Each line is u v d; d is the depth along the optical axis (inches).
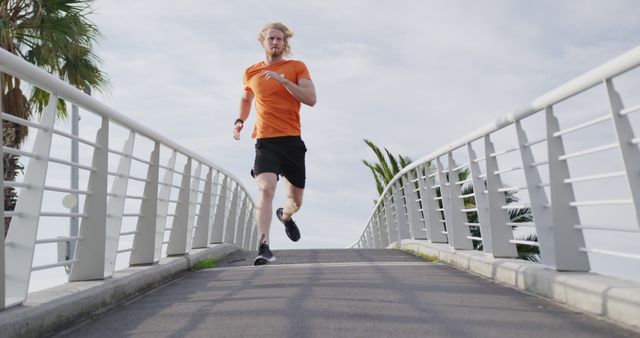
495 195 212.8
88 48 411.5
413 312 130.3
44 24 382.3
